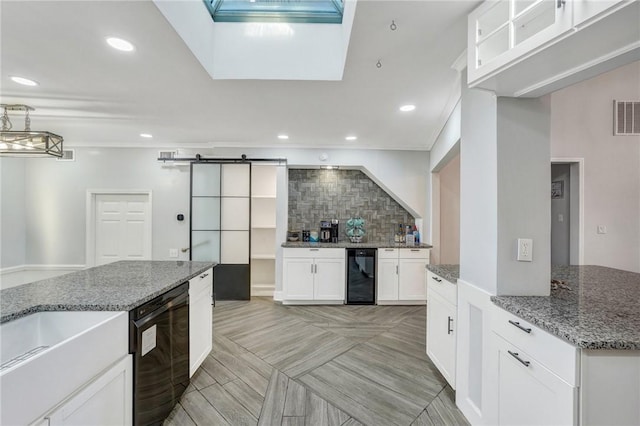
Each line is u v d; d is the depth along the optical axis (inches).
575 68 48.2
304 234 173.9
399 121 129.7
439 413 72.3
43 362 37.6
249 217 169.2
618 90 137.9
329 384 84.0
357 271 158.6
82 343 44.3
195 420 69.2
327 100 105.7
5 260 157.3
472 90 70.2
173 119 125.3
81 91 95.3
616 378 39.9
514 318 52.8
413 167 169.2
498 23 55.8
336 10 88.0
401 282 157.9
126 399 55.3
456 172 183.2
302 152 167.8
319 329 124.7
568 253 153.6
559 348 42.8
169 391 68.9
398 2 57.0
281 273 166.7
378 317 139.6
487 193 62.7
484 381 61.8
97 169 168.2
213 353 102.7
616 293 64.1
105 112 116.0
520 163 59.5
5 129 102.3
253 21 88.3
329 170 181.6
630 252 136.5
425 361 97.5
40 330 55.2
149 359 61.1
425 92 99.7
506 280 59.1
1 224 155.8
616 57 43.5
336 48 89.3
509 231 59.2
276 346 108.3
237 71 87.7
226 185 169.3
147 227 171.2
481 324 64.8
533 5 45.1
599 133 137.2
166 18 59.7
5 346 49.8
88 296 60.6
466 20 62.2
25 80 86.8
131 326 56.6
